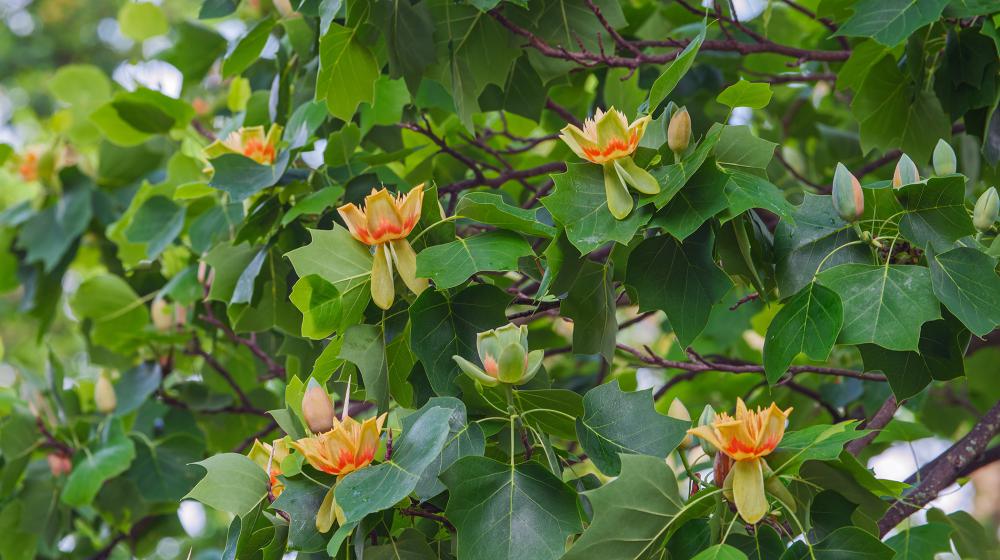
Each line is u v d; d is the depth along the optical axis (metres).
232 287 3.14
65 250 4.33
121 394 4.07
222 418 4.38
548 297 2.33
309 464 1.89
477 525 1.81
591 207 2.00
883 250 2.09
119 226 4.16
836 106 4.64
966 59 2.77
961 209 2.00
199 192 3.21
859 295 1.95
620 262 2.27
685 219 1.95
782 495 1.79
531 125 4.11
